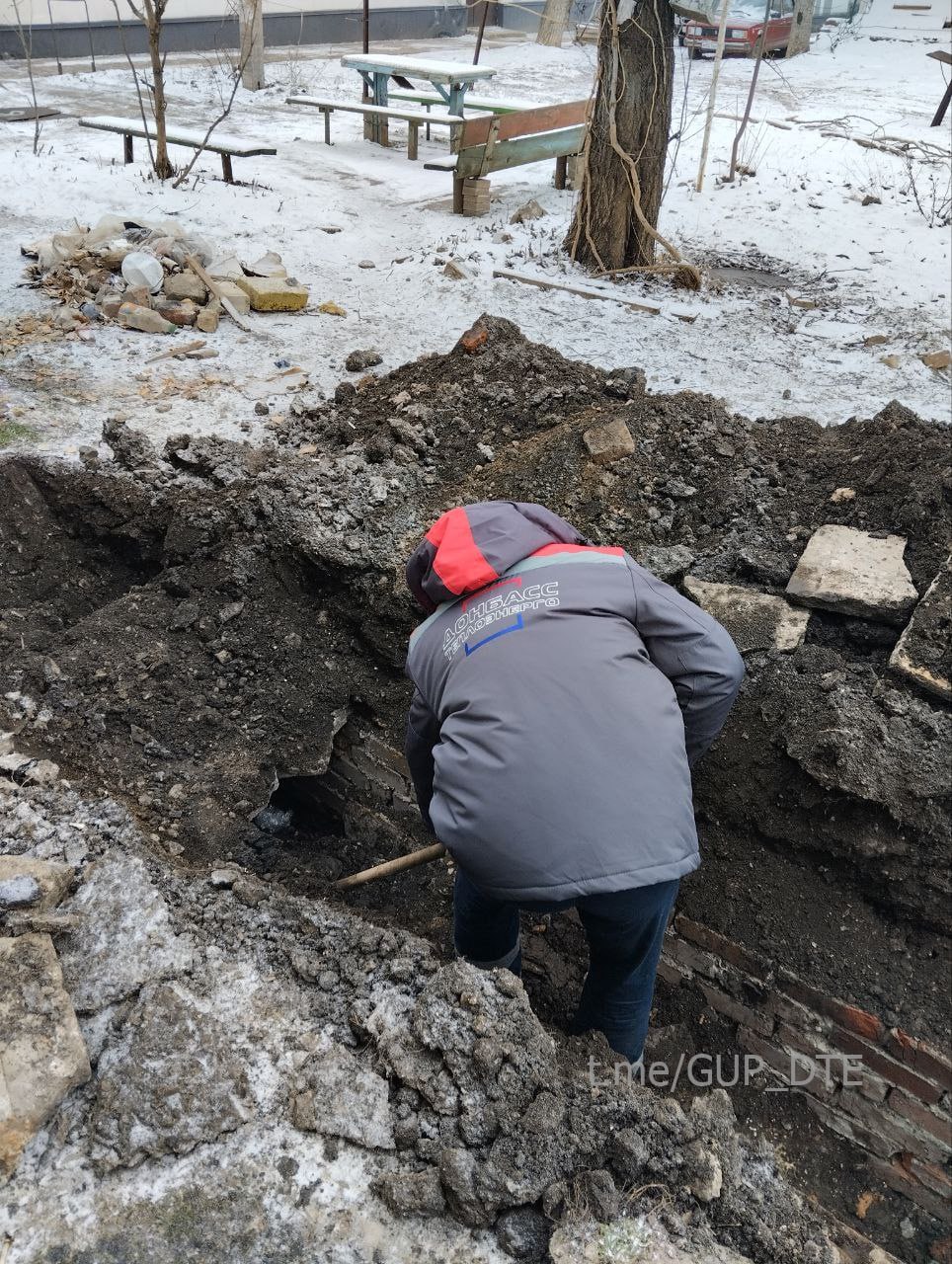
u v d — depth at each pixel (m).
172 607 3.48
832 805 2.63
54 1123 1.89
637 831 1.90
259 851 2.98
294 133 10.62
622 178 6.73
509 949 2.55
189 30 15.23
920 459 3.41
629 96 6.44
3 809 2.56
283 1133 1.93
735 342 5.97
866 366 5.72
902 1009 2.45
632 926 2.09
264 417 4.68
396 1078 2.03
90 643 3.29
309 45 16.45
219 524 3.55
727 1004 2.75
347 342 5.68
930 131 11.57
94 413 4.62
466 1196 1.80
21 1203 1.78
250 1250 1.75
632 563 2.29
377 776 3.28
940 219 8.43
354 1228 1.80
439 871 3.09
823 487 3.51
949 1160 2.45
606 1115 1.95
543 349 4.39
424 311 6.18
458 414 4.08
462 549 2.20
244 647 3.34
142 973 2.16
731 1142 2.00
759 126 11.19
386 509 3.58
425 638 2.27
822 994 2.53
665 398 3.91
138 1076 1.95
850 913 2.61
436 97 10.23
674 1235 1.81
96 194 7.74
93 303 5.81
